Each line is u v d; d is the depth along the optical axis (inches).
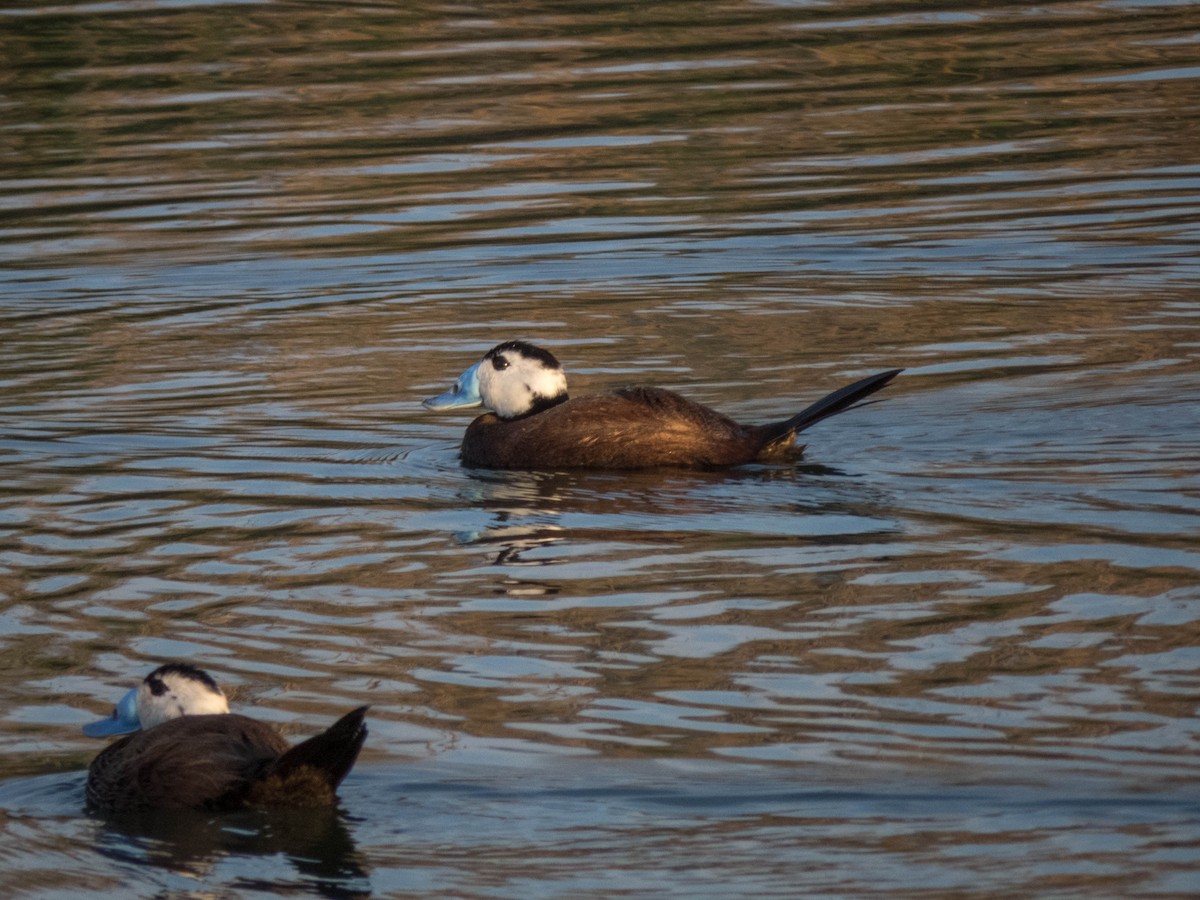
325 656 380.8
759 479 507.5
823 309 710.5
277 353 668.1
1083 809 299.4
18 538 463.8
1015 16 1199.6
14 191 895.1
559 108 1008.2
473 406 570.3
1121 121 968.9
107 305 733.9
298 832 304.0
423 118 996.6
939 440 538.0
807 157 924.0
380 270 776.9
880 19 1187.9
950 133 956.6
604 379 628.7
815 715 340.5
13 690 366.9
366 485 513.0
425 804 310.7
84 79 1075.9
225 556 448.5
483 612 404.2
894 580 414.3
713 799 308.7
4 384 629.0
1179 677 350.9
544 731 338.6
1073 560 423.2
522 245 806.5
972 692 347.9
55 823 311.4
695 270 767.1
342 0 1250.6
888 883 277.7
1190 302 695.7
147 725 337.4
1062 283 729.6
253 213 857.5
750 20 1189.7
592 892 278.7
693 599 407.5
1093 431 538.9
